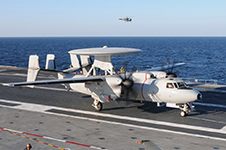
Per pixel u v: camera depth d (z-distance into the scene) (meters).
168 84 27.42
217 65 100.44
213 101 34.25
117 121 26.52
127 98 29.61
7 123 25.83
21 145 20.55
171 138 21.86
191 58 129.12
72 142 21.08
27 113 29.31
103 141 21.27
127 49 30.52
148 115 28.48
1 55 143.75
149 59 124.88
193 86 43.59
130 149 19.66
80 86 31.91
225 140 21.44
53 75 53.97
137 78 29.81
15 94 38.56
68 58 130.62
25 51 180.50
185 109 27.81
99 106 30.05
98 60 31.61
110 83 27.86
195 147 20.00
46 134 22.91
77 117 27.92
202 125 25.19
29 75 33.44
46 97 36.88
